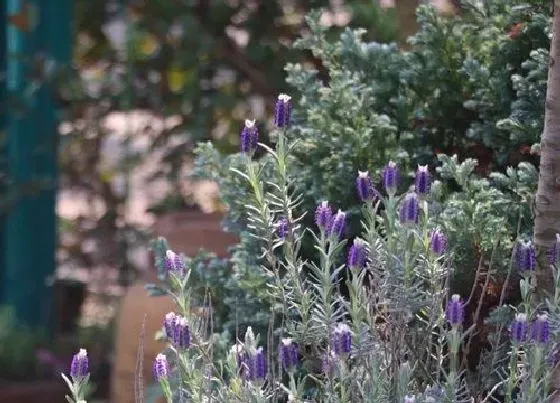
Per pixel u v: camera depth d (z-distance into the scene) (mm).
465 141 4254
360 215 4000
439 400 2951
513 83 3791
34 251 9414
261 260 3984
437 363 3160
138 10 9398
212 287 4082
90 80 9414
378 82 4316
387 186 3059
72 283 9750
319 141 4039
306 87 4363
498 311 3279
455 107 4254
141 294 5465
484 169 4148
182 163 9508
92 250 10125
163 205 9539
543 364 2904
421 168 3062
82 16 9703
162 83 9406
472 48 4227
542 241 3162
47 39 9305
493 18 4160
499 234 3438
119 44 9750
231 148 9312
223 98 8922
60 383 8367
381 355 3104
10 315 8984
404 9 6219
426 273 3150
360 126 4039
